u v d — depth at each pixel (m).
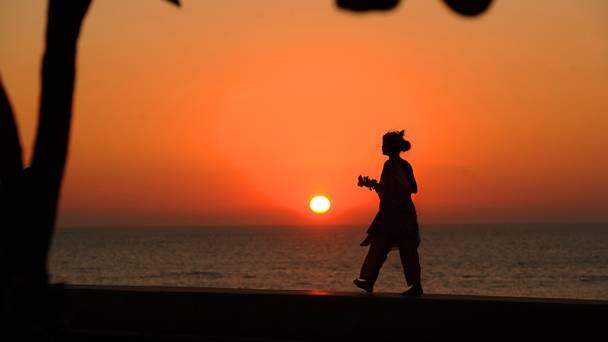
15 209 9.31
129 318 14.65
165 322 14.44
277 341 13.69
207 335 14.16
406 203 14.28
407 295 13.85
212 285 140.88
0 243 9.38
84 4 9.12
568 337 12.42
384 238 14.29
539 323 12.56
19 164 9.31
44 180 9.20
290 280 148.25
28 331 9.38
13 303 9.38
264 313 13.89
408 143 14.62
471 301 12.89
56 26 9.07
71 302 15.03
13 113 9.27
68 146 9.30
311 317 13.66
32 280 9.43
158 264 191.62
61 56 9.08
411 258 14.15
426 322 13.09
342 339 13.47
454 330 12.93
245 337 13.95
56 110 9.13
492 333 12.77
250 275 159.50
